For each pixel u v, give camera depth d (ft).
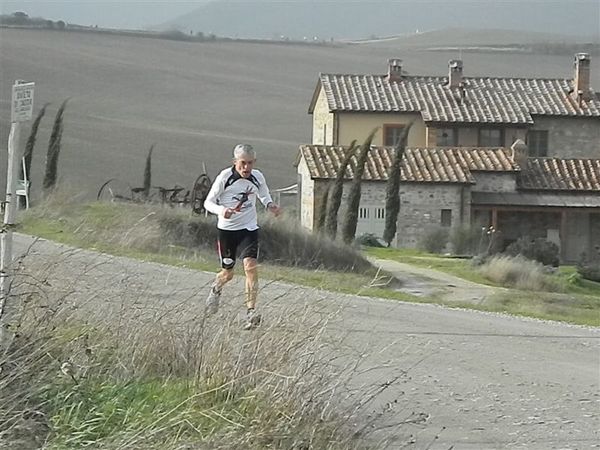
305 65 497.87
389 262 126.52
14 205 30.42
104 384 27.55
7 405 24.08
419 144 204.13
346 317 51.57
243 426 24.94
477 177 181.27
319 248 102.01
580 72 212.23
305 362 27.91
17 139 30.48
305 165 175.42
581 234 185.98
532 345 50.52
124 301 31.71
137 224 78.33
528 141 207.10
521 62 543.39
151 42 502.79
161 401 26.81
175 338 30.12
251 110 387.14
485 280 115.75
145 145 296.10
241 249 42.47
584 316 77.36
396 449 28.55
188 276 53.98
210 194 42.50
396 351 44.45
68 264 37.45
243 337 29.27
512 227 183.52
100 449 23.27
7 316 27.22
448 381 39.32
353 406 27.84
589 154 208.64
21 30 466.70
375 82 210.59
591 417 34.65
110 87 389.60
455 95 207.92
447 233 161.99
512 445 30.63
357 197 149.59
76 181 232.32
